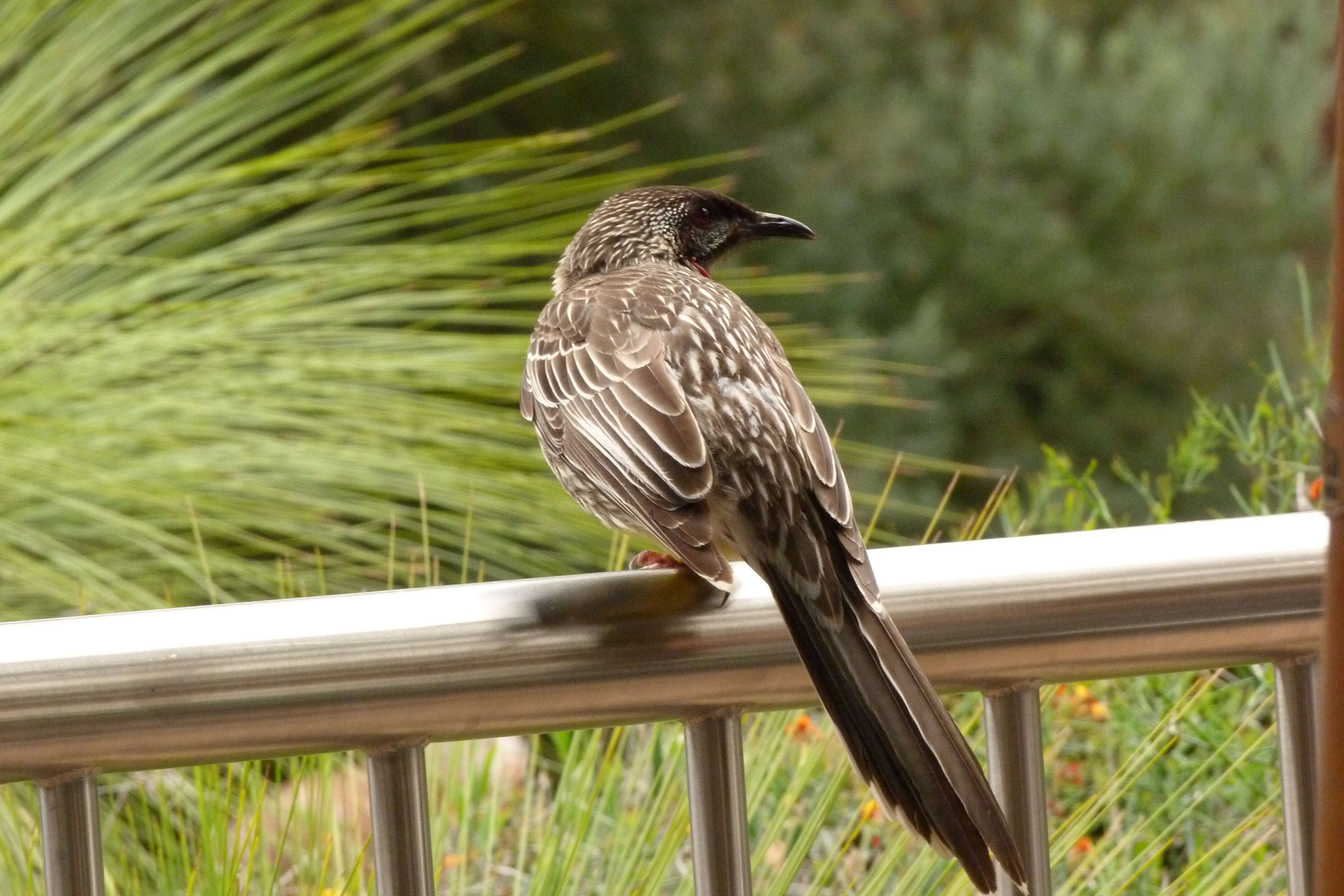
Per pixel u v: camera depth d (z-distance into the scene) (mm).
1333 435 2330
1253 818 4488
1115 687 6348
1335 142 2309
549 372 5113
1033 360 21234
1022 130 20953
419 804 3068
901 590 3277
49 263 7258
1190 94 20938
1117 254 21016
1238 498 6586
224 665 2891
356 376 7551
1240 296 20828
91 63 7699
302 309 7758
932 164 21000
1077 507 6539
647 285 5207
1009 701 3385
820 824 4316
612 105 20344
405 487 7289
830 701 3246
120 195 7461
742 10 20969
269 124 10977
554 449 5125
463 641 3023
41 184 7406
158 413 7246
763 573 3375
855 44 21531
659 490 4445
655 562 4941
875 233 20750
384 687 2982
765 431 4531
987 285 20734
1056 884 5207
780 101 21000
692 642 3211
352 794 5180
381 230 7996
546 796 5840
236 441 7262
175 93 7793
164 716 2871
